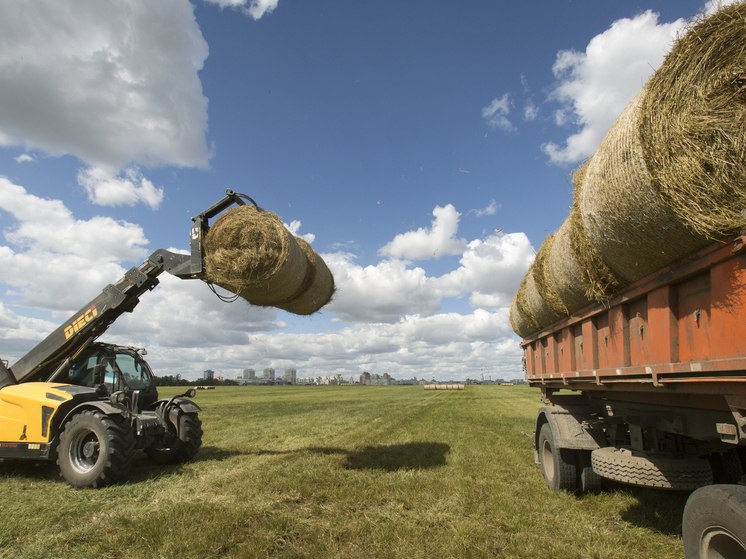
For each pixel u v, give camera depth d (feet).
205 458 25.36
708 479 11.49
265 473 20.29
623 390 11.85
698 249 7.95
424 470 21.30
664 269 8.97
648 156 7.96
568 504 15.47
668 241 8.33
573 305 14.49
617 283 11.05
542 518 14.16
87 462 19.22
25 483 19.22
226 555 11.56
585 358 13.99
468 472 20.79
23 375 21.83
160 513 14.34
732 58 7.11
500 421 45.16
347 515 14.73
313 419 49.98
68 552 11.68
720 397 8.77
